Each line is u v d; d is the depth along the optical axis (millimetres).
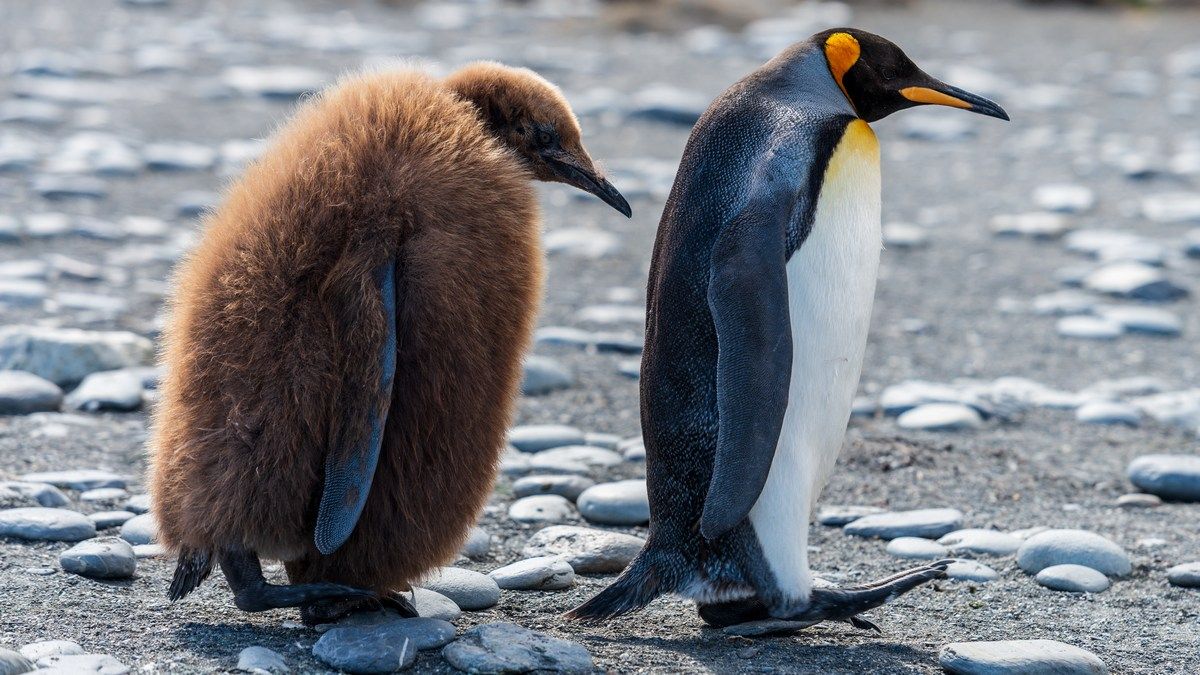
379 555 8477
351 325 7895
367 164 8281
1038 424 15492
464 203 8297
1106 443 14812
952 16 54531
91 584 9406
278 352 7992
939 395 15984
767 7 52094
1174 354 18797
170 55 36531
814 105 9219
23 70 33094
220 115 31250
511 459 13047
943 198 28422
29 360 14797
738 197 8695
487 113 9336
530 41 43969
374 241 7996
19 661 7469
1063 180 29891
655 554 9023
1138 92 39531
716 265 8477
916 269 23266
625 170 28672
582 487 12289
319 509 7820
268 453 7961
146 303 18250
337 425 7969
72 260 20109
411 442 8250
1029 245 24891
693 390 8789
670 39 46188
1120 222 26406
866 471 13453
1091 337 19516
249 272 8148
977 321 20312
